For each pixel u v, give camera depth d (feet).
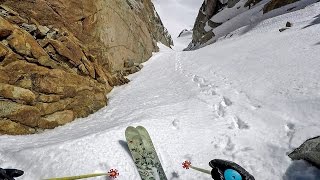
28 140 27.43
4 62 30.09
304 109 26.35
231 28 148.56
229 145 24.56
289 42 51.60
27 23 36.83
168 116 29.78
